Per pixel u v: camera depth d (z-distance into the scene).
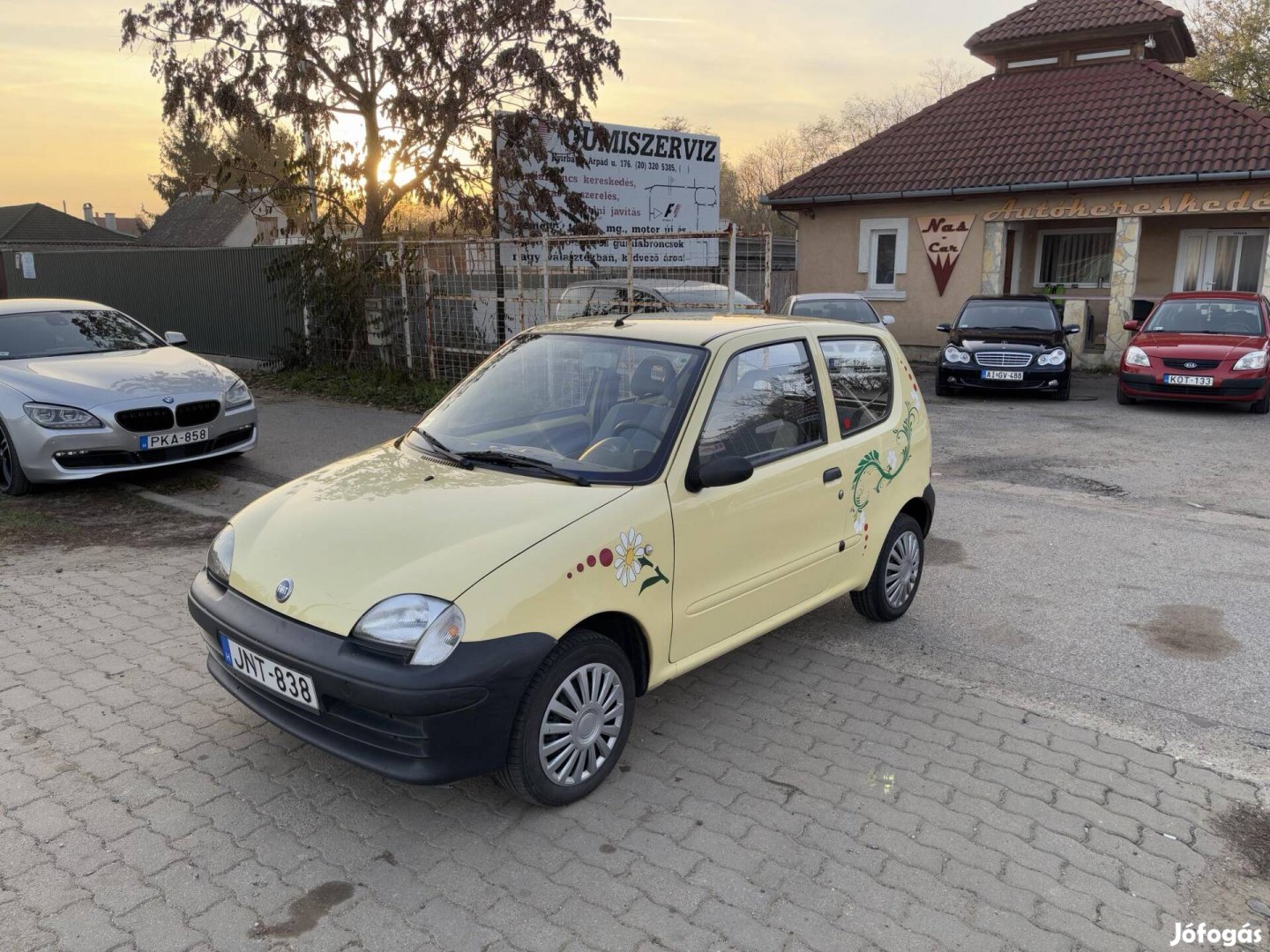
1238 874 3.08
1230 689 4.43
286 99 13.49
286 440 10.20
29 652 4.67
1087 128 17.78
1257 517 7.38
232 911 2.84
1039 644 4.95
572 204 15.43
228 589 3.54
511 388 4.35
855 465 4.54
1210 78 30.05
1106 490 8.27
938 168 18.52
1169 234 18.30
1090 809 3.43
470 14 13.59
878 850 3.17
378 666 2.97
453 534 3.27
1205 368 12.11
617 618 3.50
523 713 3.15
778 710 4.18
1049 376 13.34
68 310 9.05
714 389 3.85
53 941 2.69
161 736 3.87
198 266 16.89
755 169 52.97
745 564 3.92
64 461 7.41
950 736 3.96
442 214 15.30
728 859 3.11
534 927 2.78
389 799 3.45
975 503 7.83
